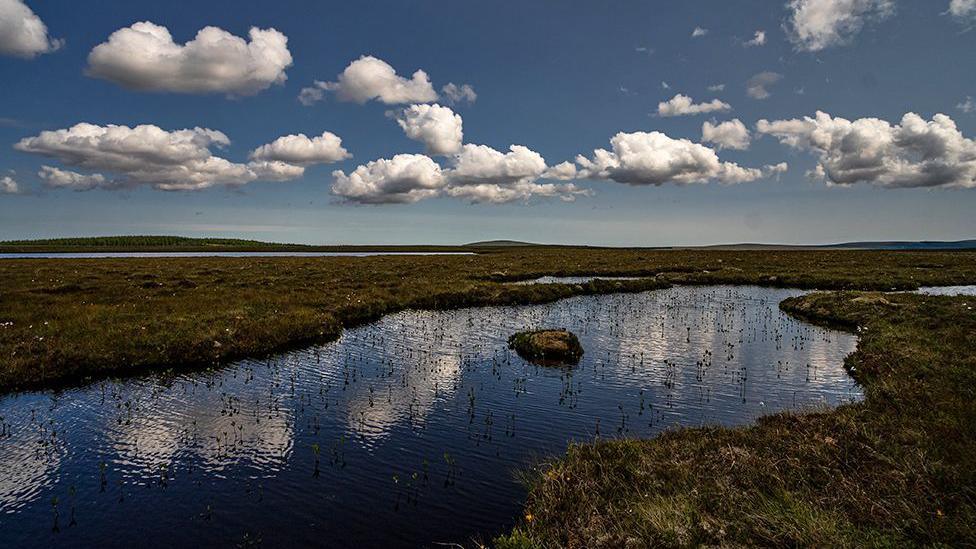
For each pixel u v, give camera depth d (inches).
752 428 422.6
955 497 266.4
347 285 1512.1
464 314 1163.9
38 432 468.8
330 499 351.3
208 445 441.4
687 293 1579.7
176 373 663.8
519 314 1163.9
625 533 263.1
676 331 956.0
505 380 635.5
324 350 799.1
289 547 298.7
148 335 752.3
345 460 410.9
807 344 840.3
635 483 324.8
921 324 813.2
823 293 1275.8
